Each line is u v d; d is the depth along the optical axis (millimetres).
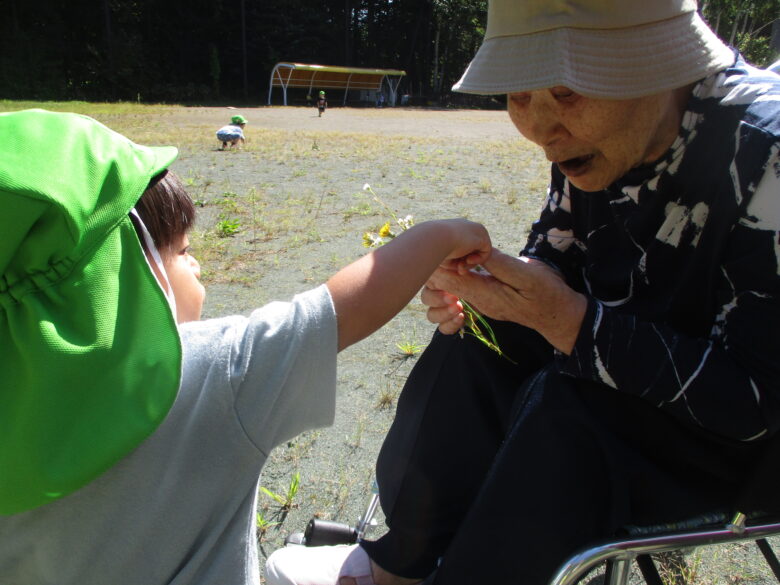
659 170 610
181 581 498
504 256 601
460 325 708
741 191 540
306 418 523
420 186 3451
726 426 552
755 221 534
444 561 628
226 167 4008
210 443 488
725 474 598
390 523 751
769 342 536
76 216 414
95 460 433
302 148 4992
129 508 477
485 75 563
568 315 585
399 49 20047
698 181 586
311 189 3332
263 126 7453
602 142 570
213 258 2146
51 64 14727
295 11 18406
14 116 443
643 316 652
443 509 738
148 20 16766
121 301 444
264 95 18203
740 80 567
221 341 491
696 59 539
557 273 785
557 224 797
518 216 2764
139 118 8406
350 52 19391
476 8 19234
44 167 417
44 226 411
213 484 498
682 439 596
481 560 604
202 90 16719
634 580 853
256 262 2119
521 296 595
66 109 9930
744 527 562
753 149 533
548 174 3877
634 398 600
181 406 476
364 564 771
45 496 435
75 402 428
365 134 6426
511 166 4215
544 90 554
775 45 2846
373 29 19781
